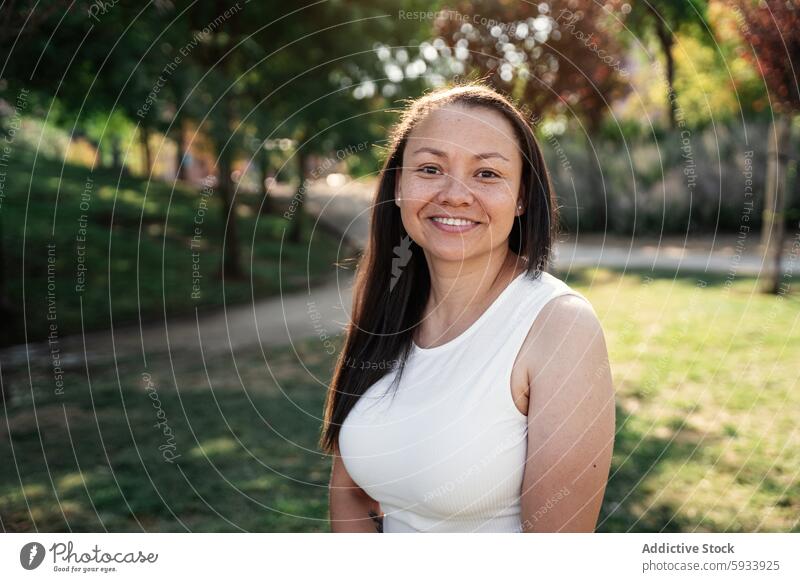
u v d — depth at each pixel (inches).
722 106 655.8
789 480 143.4
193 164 814.5
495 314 60.2
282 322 355.3
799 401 185.0
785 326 260.8
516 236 64.4
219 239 578.9
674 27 657.0
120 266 471.2
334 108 406.3
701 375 214.1
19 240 477.1
